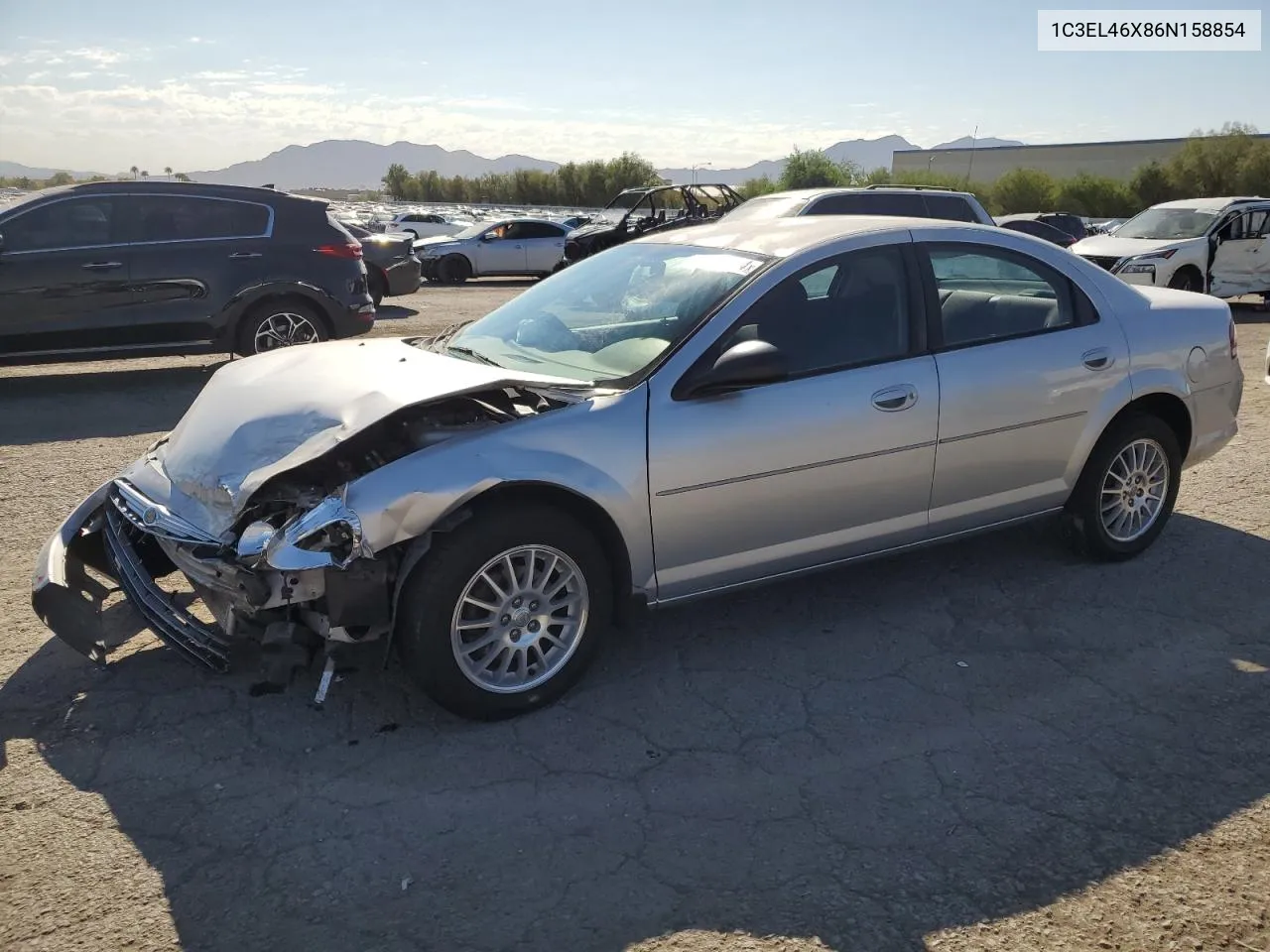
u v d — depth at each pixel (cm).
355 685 367
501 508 330
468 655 335
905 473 403
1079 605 439
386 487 314
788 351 380
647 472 350
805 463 378
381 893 260
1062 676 377
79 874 267
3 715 347
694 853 277
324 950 241
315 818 291
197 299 880
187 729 338
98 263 844
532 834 285
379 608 320
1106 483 471
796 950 240
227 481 332
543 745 331
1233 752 326
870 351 396
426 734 336
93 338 856
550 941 243
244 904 256
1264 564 483
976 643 405
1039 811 295
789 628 419
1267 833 285
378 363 392
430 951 240
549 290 462
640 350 376
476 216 4216
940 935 246
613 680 375
